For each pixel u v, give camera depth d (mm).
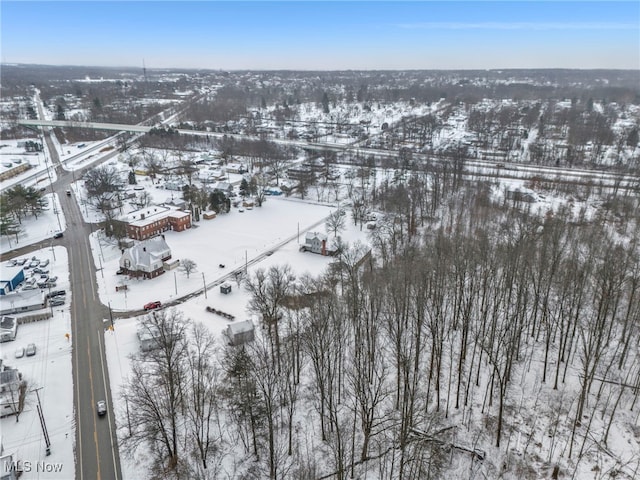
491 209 150625
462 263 85938
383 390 70062
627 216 140375
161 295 107188
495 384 71438
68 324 95062
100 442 64875
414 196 152375
